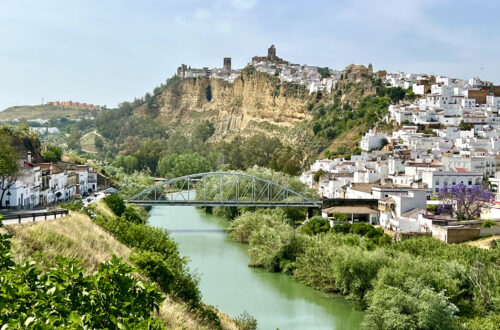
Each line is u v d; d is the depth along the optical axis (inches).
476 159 7012.8
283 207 5836.6
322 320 2842.0
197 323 1861.5
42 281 853.8
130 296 880.9
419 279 2699.3
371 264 3088.1
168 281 2128.4
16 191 4355.3
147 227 2834.6
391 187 5738.2
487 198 5039.4
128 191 6668.3
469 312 2655.0
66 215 2581.2
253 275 3698.3
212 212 6756.9
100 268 899.4
